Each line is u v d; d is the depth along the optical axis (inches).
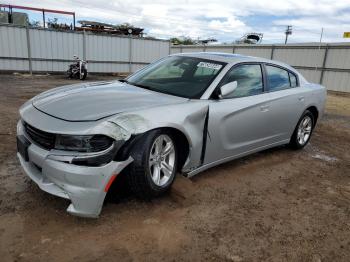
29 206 124.7
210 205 137.4
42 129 112.9
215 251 107.8
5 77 620.7
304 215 137.5
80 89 150.3
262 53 924.6
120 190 135.6
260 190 158.1
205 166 153.9
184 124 134.2
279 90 194.9
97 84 167.0
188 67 170.1
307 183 173.5
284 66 208.4
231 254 107.1
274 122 189.5
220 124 151.8
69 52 749.9
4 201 127.3
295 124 212.5
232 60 170.9
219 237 115.6
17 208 123.0
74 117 116.2
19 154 133.0
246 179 169.8
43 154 112.5
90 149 108.9
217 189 153.6
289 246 114.3
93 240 108.0
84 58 776.9
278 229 124.5
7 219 115.7
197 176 166.1
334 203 151.8
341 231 127.4
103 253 102.3
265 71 187.8
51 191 112.4
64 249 102.5
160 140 128.5
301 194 158.6
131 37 837.2
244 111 164.1
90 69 793.6
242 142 170.7
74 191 108.0
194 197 142.9
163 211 129.0
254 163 195.9
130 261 99.7
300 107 209.6
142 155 119.0
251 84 175.9
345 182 179.9
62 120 115.3
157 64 187.8
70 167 107.5
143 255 102.9
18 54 687.7
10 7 827.4
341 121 375.2
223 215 130.6
